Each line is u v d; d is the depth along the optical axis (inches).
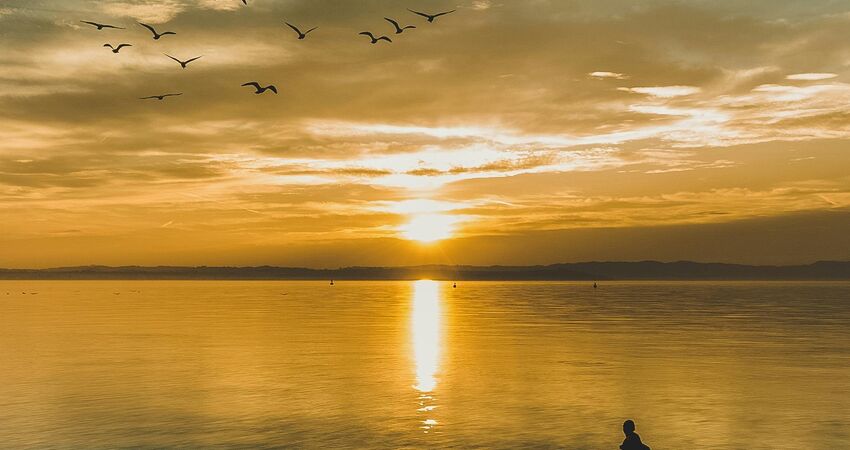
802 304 5113.2
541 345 2116.1
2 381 1439.5
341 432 1013.2
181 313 3964.1
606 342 2199.8
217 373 1542.8
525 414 1125.1
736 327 2817.4
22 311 4210.1
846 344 2117.4
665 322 3137.3
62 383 1411.2
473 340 2283.5
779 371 1550.2
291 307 4785.9
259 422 1074.7
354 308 4638.3
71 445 951.0
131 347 2069.4
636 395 1275.8
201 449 929.5
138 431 1022.4
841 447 939.3
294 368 1622.8
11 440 975.0
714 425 1053.8
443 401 1229.1
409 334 2519.7
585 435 999.6
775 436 991.0
